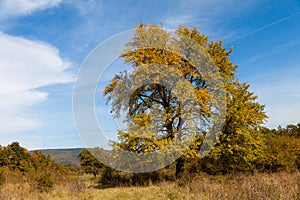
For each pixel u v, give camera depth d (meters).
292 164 18.05
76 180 14.45
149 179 14.17
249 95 17.47
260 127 17.53
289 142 19.73
